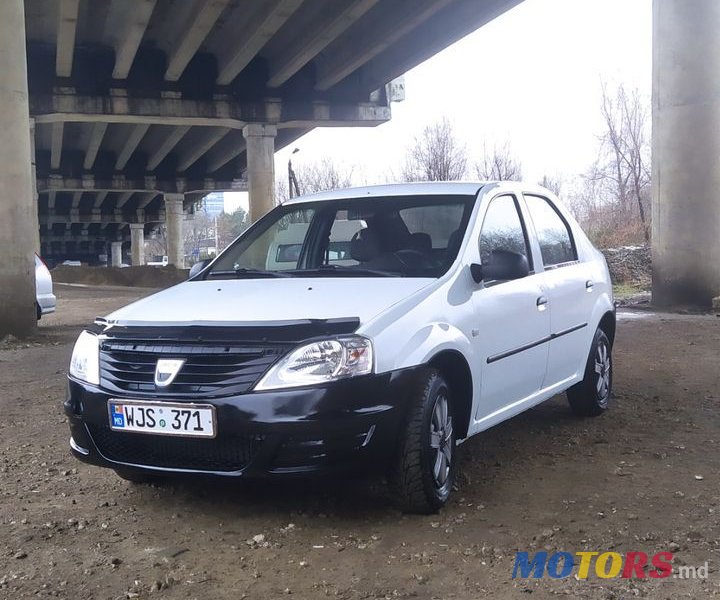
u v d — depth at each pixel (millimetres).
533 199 5688
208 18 21141
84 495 4531
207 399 3699
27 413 6805
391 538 3725
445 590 3178
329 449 3605
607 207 31891
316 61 28656
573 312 5633
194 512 4184
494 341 4535
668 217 14758
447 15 23031
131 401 3869
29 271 12305
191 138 39812
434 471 3961
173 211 47000
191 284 4918
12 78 12188
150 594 3217
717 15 14180
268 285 4508
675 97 14477
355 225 5066
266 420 3598
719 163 14383
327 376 3621
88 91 26812
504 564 3410
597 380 6133
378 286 4250
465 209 4836
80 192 54500
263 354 3711
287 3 20078
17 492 4602
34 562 3561
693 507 4082
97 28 24672
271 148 29234
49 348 11211
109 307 19844
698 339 10422
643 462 4930
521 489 4430
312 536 3785
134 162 44906
